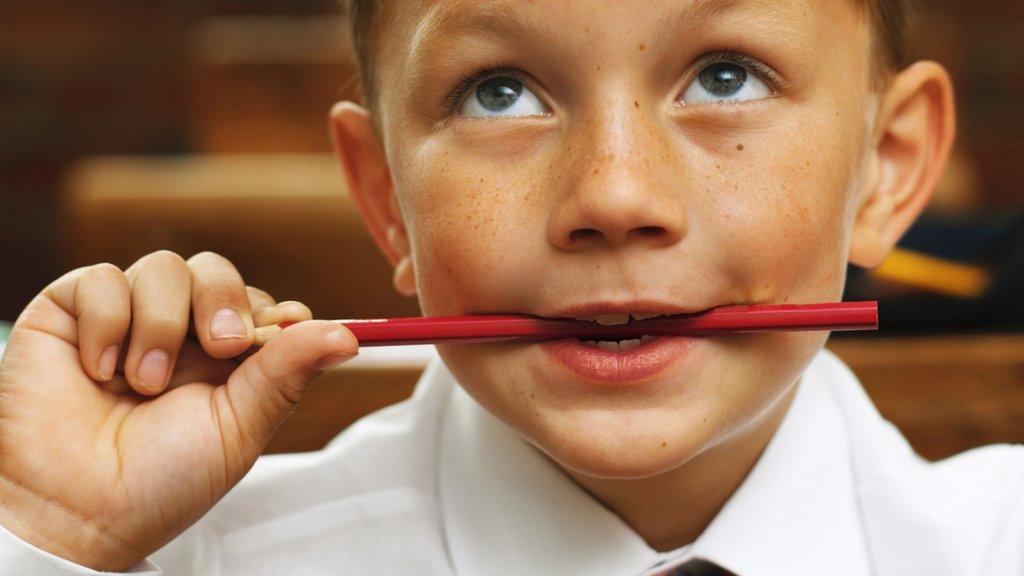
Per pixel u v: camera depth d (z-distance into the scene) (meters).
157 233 1.28
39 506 0.74
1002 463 0.90
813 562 0.84
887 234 0.88
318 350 0.73
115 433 0.76
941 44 2.02
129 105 2.62
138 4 2.62
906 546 0.86
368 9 0.82
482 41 0.71
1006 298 1.19
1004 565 0.84
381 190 0.92
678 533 0.84
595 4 0.68
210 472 0.75
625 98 0.68
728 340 0.71
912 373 1.03
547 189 0.70
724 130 0.71
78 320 0.76
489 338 0.71
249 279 1.28
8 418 0.75
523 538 0.84
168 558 0.86
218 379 0.79
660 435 0.69
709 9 0.69
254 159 1.56
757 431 0.83
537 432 0.72
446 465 0.89
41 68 2.61
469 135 0.73
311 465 0.91
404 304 1.28
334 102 1.64
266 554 0.87
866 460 0.88
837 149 0.74
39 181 2.59
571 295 0.69
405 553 0.87
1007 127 2.52
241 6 2.61
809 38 0.72
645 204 0.66
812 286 0.73
